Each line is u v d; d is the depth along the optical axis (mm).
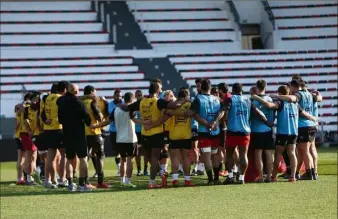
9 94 53844
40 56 56781
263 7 62031
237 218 15500
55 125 23625
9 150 44031
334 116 56000
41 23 58125
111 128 26266
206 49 60406
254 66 58750
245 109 22734
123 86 55938
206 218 15586
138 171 29062
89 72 56281
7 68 55438
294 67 59125
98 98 25906
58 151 25359
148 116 22453
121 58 57438
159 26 60312
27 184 26016
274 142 25906
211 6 62031
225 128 23641
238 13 62000
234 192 20375
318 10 62188
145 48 58875
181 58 58219
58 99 22047
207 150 22781
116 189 22391
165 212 16609
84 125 21984
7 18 57719
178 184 22891
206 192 20531
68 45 57531
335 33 61562
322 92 57781
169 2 61188
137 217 15922
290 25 61719
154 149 22609
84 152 21906
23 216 16453
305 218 15406
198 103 22359
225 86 24047
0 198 20328
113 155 44875
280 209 16781
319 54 60094
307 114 23828
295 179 23844
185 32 60656
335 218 15391
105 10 59844
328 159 36219
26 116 25531
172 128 22578
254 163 23766
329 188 21109
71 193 21344
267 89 57781
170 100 23906
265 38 62094
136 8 60750
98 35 58594
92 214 16562
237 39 61375
